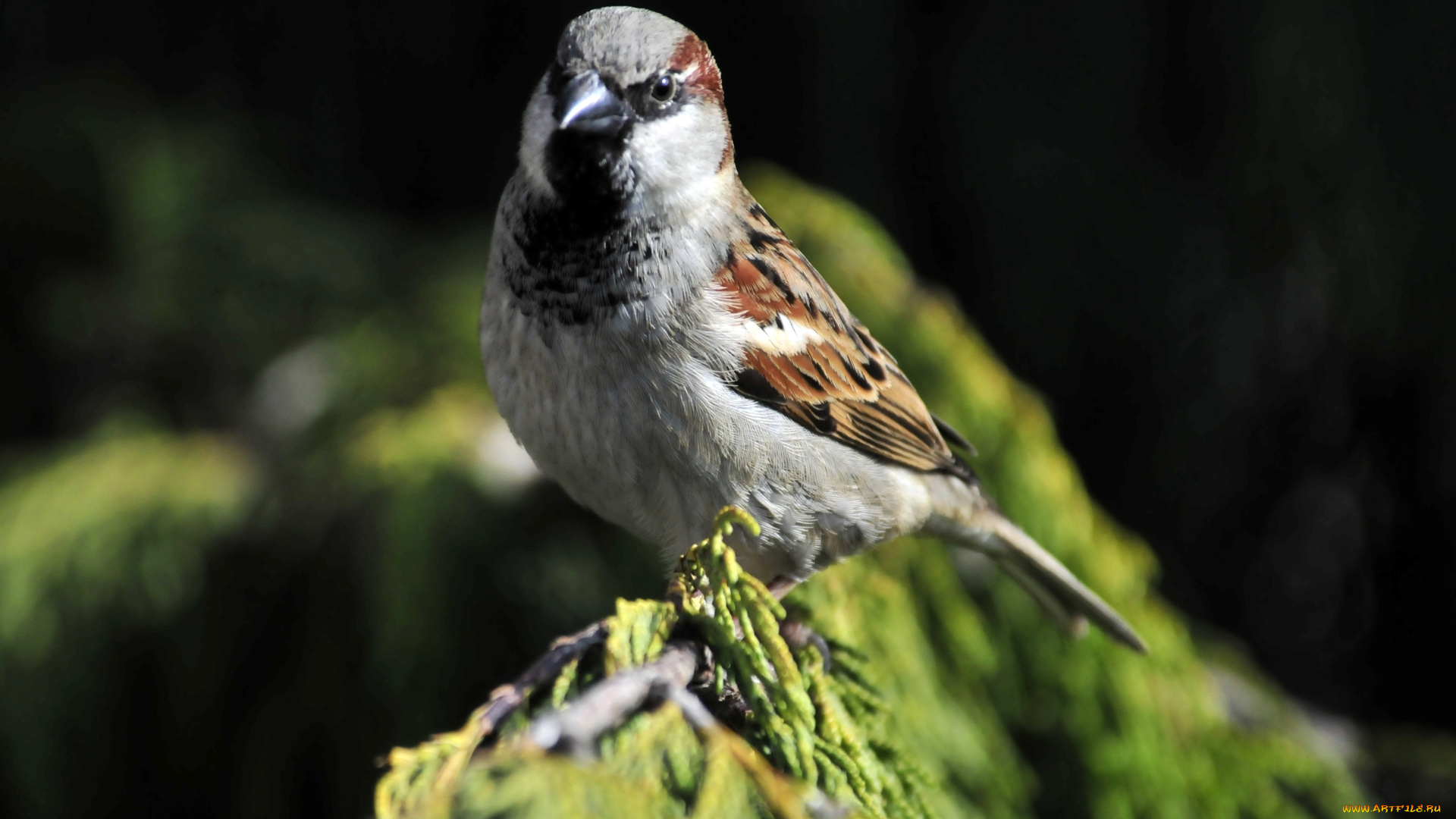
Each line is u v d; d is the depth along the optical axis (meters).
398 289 10.26
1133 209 9.70
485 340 5.17
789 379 5.24
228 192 10.81
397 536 7.71
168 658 8.54
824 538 5.52
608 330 4.89
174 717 8.59
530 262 4.96
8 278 11.30
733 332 5.03
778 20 10.12
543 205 4.95
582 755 2.80
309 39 11.75
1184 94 9.73
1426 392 9.73
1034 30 9.70
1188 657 7.16
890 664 5.93
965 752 6.07
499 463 7.86
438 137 11.72
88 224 11.20
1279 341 10.11
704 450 5.03
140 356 10.29
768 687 3.70
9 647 8.33
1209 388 10.09
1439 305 8.95
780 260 5.54
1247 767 6.96
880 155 10.05
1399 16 8.69
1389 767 9.45
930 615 6.60
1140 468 10.20
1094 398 10.02
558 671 3.38
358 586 8.05
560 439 5.08
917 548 6.66
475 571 7.71
